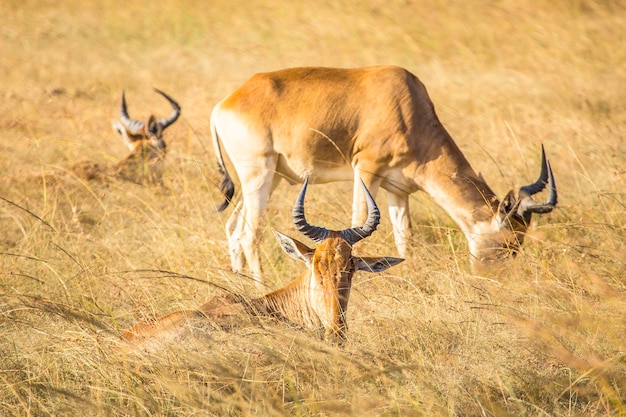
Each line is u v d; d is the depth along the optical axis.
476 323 17.88
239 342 16.89
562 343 16.89
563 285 19.45
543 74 43.44
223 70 48.22
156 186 29.95
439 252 23.03
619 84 40.62
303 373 16.14
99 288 20.62
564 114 35.72
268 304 18.66
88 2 68.44
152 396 15.63
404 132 23.62
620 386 15.69
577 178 27.98
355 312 18.98
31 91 43.00
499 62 46.91
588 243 22.70
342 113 23.67
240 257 24.22
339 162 24.28
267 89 24.02
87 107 40.66
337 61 49.56
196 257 23.53
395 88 23.78
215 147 25.19
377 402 14.98
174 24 61.50
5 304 19.42
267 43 54.81
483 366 16.39
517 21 55.25
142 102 42.56
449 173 23.92
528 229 23.69
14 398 15.98
